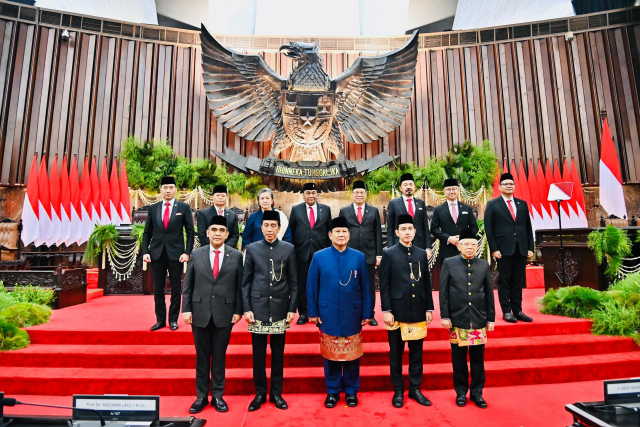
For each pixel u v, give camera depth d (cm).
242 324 433
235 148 1012
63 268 544
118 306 535
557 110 1029
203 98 1041
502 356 366
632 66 1009
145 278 659
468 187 933
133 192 955
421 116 1075
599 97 1014
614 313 407
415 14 1264
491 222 430
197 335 300
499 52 1080
